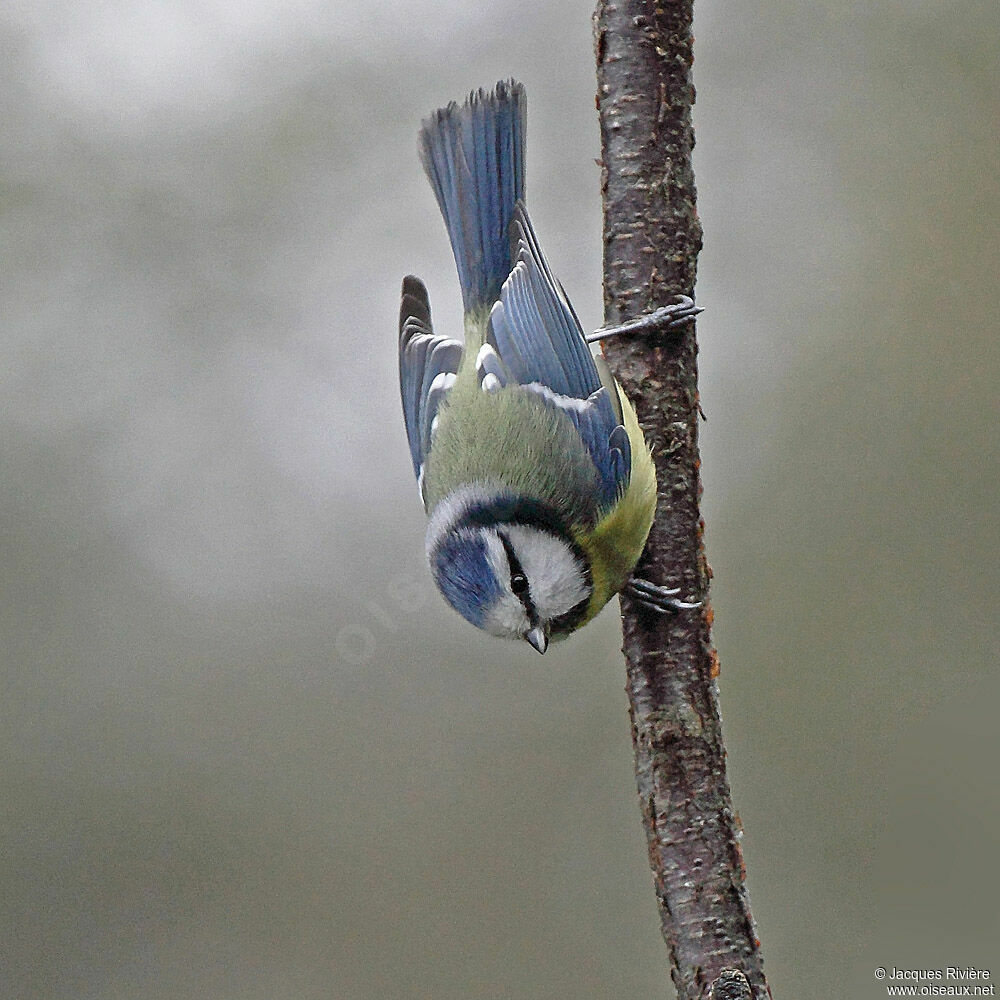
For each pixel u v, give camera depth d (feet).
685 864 19.57
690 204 22.09
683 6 21.89
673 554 21.63
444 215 27.73
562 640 24.68
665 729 20.40
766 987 19.02
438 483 25.31
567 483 23.35
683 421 22.18
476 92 27.61
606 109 22.09
